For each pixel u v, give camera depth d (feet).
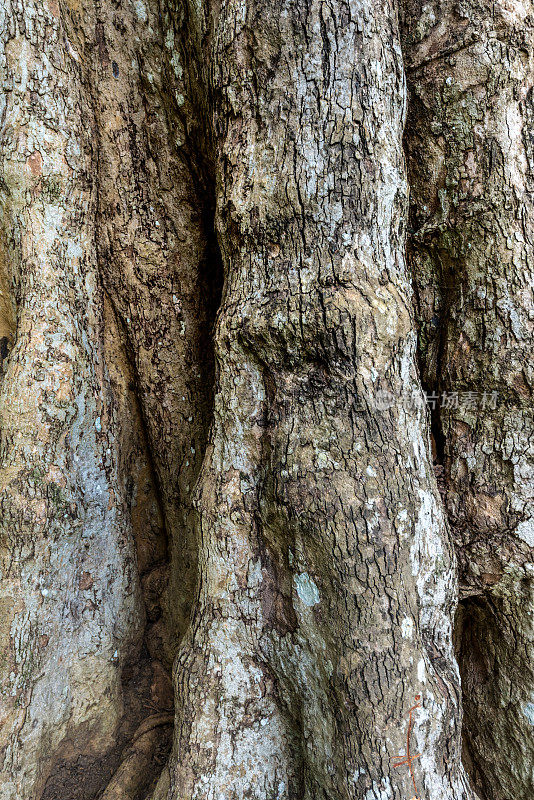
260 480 8.04
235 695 8.13
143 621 9.29
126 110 8.81
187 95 8.64
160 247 8.91
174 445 9.05
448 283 8.39
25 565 8.39
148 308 8.96
